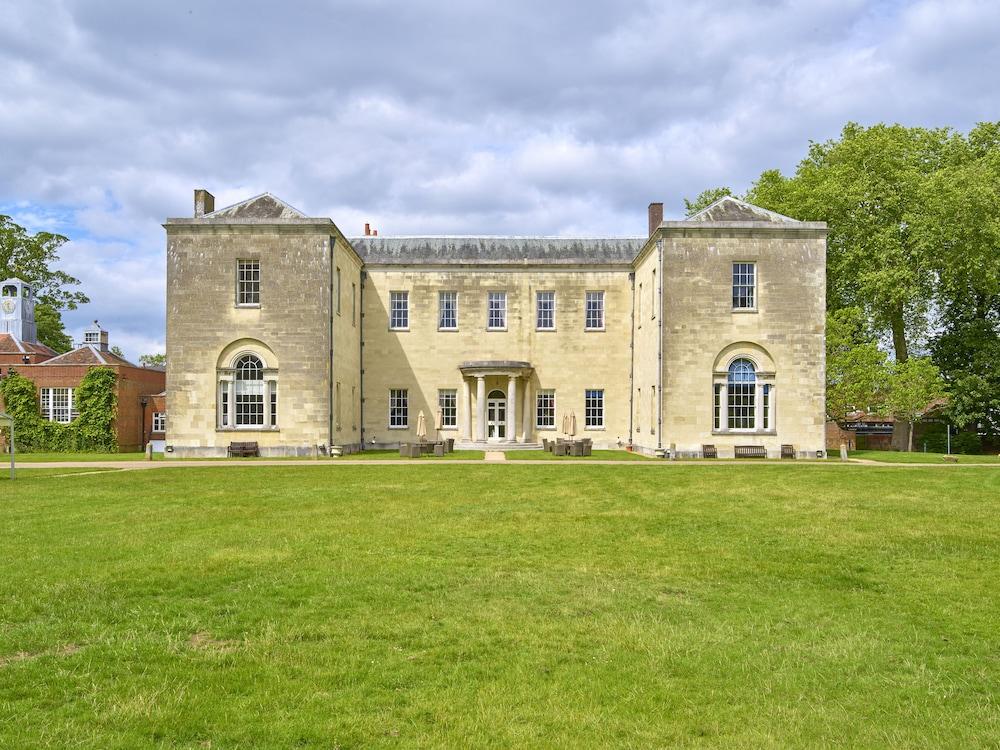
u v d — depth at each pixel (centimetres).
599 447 4359
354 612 990
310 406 3519
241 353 3516
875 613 1012
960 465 3058
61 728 667
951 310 4788
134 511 1775
